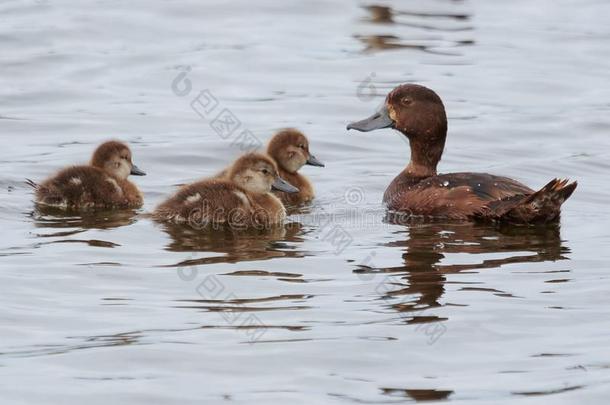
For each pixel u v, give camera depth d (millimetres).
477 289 11992
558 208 14438
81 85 22969
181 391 9633
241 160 15227
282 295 11773
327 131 20500
